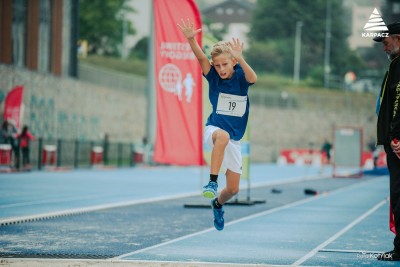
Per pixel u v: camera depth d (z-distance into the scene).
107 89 90.44
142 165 75.06
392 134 13.09
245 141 27.36
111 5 164.00
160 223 20.03
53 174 51.97
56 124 71.12
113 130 92.69
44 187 36.31
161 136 25.25
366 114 140.75
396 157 13.27
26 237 16.34
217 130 12.38
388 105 13.34
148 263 12.08
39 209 23.94
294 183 47.38
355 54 188.50
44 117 67.69
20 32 66.38
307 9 188.75
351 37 189.38
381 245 16.00
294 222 21.11
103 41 166.25
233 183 12.95
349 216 23.33
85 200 28.56
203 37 24.53
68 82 75.12
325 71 168.62
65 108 73.94
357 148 58.44
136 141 92.69
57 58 74.81
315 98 139.75
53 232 17.39
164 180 46.94
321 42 186.75
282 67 183.00
